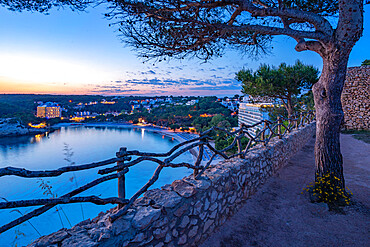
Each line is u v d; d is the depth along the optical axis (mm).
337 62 3486
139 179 45375
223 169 3328
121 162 2023
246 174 3883
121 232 1754
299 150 8133
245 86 13773
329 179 3740
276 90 12578
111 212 2119
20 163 71438
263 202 3857
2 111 164250
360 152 7199
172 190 2527
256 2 4082
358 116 13008
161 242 2088
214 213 2934
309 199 3855
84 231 1787
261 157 4574
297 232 2924
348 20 3109
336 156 3762
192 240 2514
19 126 138875
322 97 3828
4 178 49562
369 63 18609
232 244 2691
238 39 4418
